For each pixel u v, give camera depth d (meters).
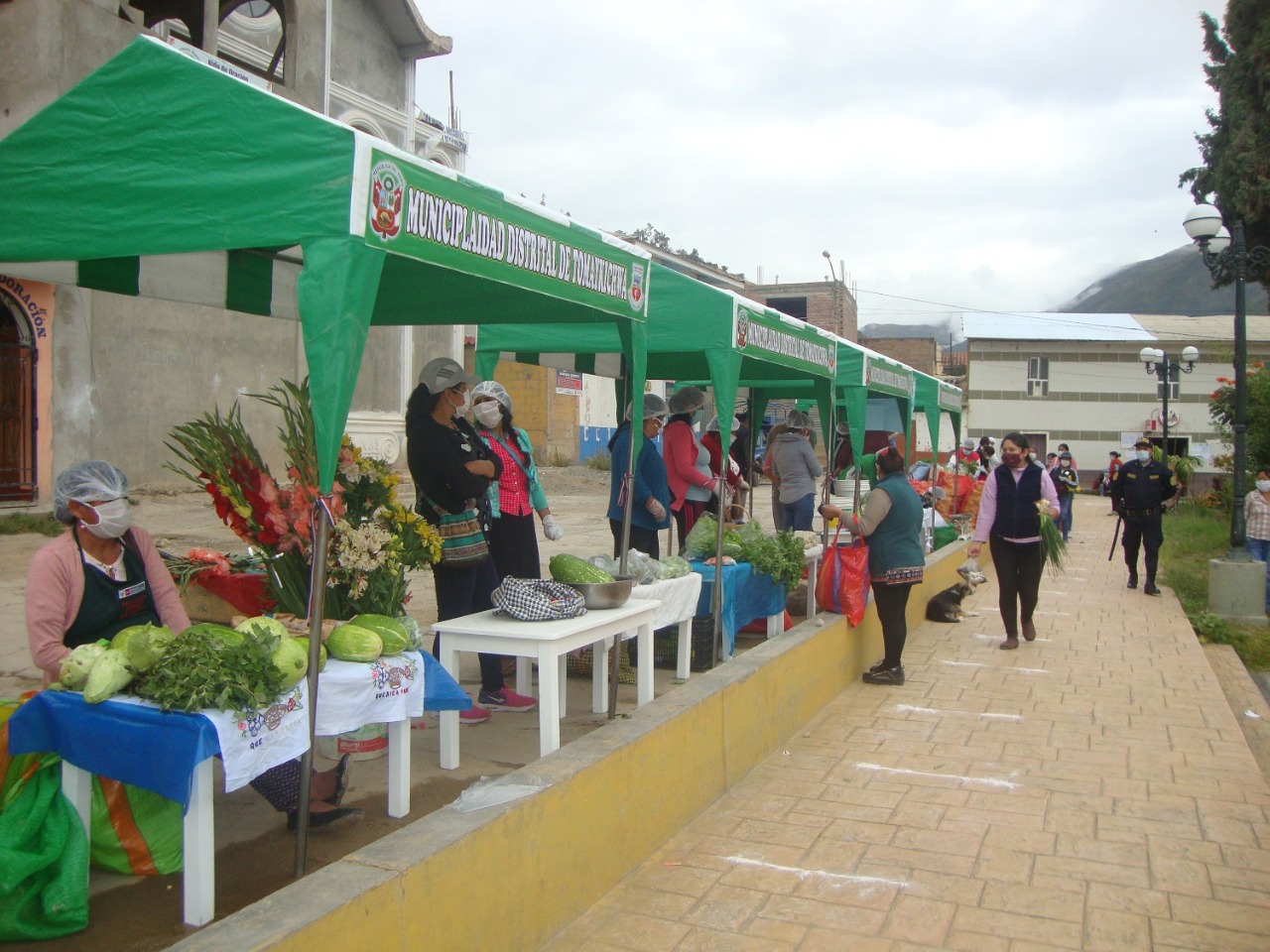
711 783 5.19
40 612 3.54
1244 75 19.17
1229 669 9.46
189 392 17.14
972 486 15.21
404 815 4.13
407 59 22.45
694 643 6.55
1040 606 11.74
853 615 7.58
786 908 4.04
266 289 5.36
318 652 3.42
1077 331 38.97
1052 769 5.80
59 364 13.91
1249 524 12.70
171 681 3.06
